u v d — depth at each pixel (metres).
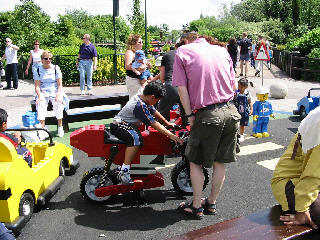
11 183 3.91
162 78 6.61
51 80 7.88
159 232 4.11
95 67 13.49
